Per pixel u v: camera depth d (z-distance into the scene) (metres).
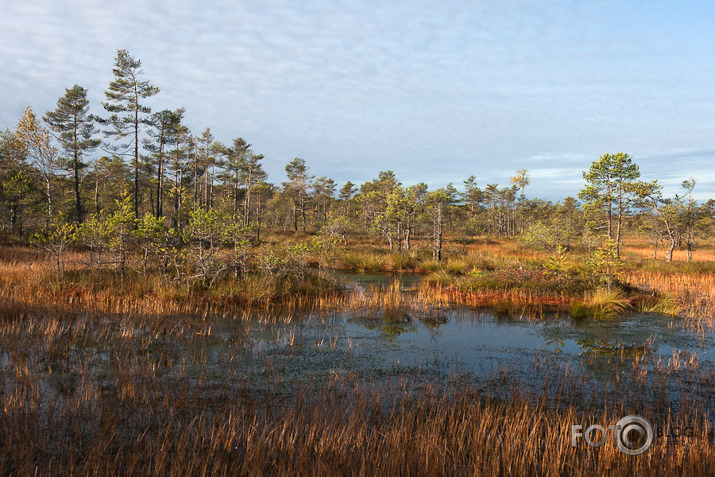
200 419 4.60
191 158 44.25
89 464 3.65
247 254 13.48
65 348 6.91
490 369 6.78
